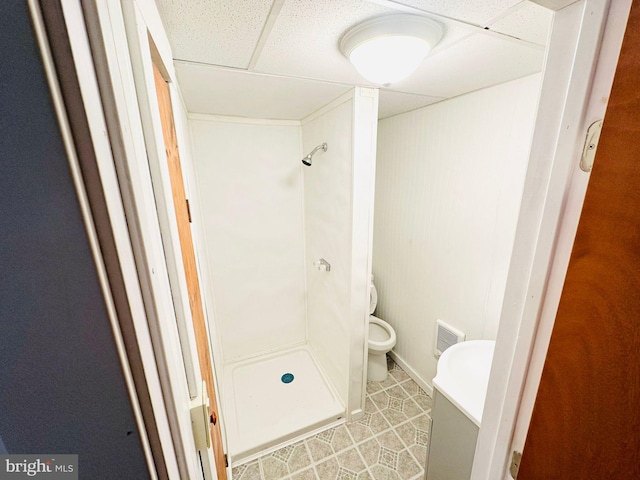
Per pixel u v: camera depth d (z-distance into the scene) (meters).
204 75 1.14
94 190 0.24
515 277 0.58
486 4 0.69
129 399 0.29
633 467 0.37
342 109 1.45
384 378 2.19
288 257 2.35
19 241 0.23
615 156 0.36
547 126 0.50
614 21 0.39
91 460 0.30
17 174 0.22
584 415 0.43
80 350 0.26
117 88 0.27
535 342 0.55
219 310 2.22
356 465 1.56
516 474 0.62
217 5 0.67
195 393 0.55
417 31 0.78
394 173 2.13
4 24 0.19
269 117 1.98
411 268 2.08
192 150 1.81
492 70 1.15
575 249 0.42
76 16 0.22
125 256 0.27
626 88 0.34
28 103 0.21
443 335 1.84
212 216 2.04
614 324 0.38
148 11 0.48
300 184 2.23
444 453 1.16
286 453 1.64
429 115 1.76
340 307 1.76
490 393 0.67
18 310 0.24
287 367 2.32
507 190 1.38
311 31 0.81
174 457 0.38
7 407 0.26
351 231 1.48
